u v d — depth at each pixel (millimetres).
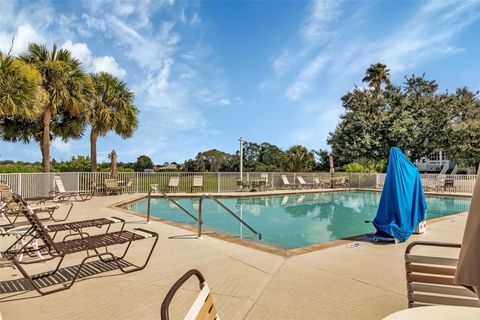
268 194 15828
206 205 13125
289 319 2703
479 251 1016
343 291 3291
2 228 4957
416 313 1451
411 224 5719
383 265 4172
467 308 1496
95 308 2912
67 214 7984
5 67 11070
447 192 17203
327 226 8984
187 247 5059
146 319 2707
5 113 11172
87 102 14398
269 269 3979
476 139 20969
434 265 2096
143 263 4195
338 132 26125
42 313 2818
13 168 14320
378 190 18547
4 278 3664
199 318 1183
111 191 14477
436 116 22781
